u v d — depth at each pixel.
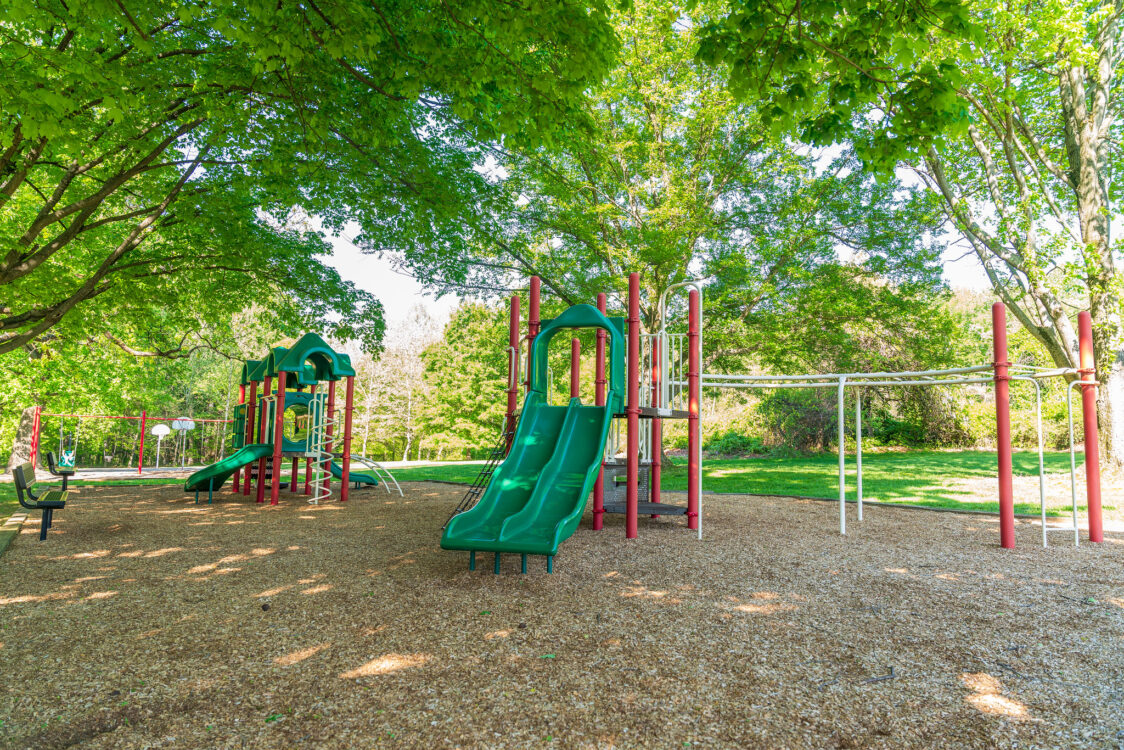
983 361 29.30
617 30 14.20
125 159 9.16
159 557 5.76
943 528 7.66
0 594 4.46
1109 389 12.11
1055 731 2.51
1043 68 12.48
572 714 2.63
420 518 8.52
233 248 11.07
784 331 15.58
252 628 3.72
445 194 9.75
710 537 7.00
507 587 4.71
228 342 18.97
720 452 26.47
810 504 10.05
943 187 14.61
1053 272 14.20
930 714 2.65
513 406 8.37
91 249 12.12
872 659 3.28
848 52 3.94
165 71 7.14
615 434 9.96
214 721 2.57
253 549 6.17
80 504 9.70
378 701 2.75
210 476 10.16
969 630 3.78
